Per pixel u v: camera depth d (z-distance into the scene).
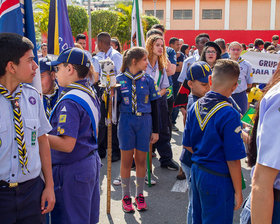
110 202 3.82
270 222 1.43
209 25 35.12
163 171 4.94
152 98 3.67
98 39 5.42
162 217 3.61
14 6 2.23
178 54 7.50
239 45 5.32
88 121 2.39
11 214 1.80
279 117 1.38
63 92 2.43
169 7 35.25
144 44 4.68
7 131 1.74
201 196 2.38
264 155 1.41
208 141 2.33
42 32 9.94
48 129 2.04
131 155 3.68
